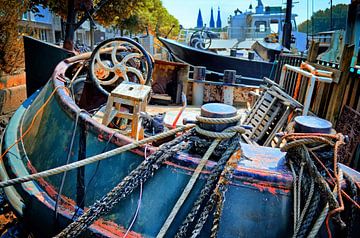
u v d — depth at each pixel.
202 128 1.97
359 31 4.50
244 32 16.59
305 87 4.66
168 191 2.04
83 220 2.00
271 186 1.85
